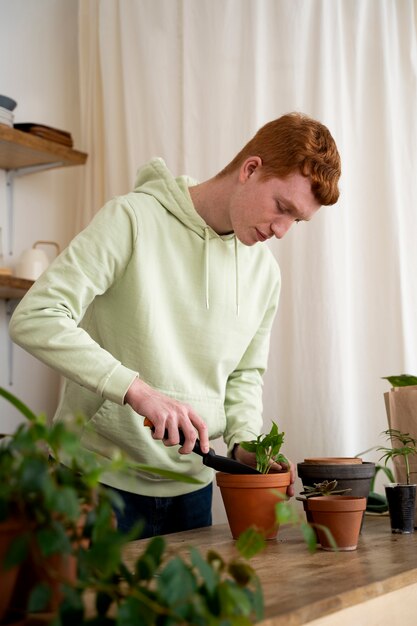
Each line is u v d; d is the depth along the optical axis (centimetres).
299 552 123
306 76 237
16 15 291
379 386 225
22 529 67
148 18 271
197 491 173
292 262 230
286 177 146
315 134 146
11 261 283
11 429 279
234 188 159
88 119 291
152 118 267
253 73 242
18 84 289
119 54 280
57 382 295
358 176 233
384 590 97
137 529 67
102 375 138
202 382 167
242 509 135
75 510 63
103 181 289
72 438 66
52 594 70
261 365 185
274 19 243
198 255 164
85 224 290
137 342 157
